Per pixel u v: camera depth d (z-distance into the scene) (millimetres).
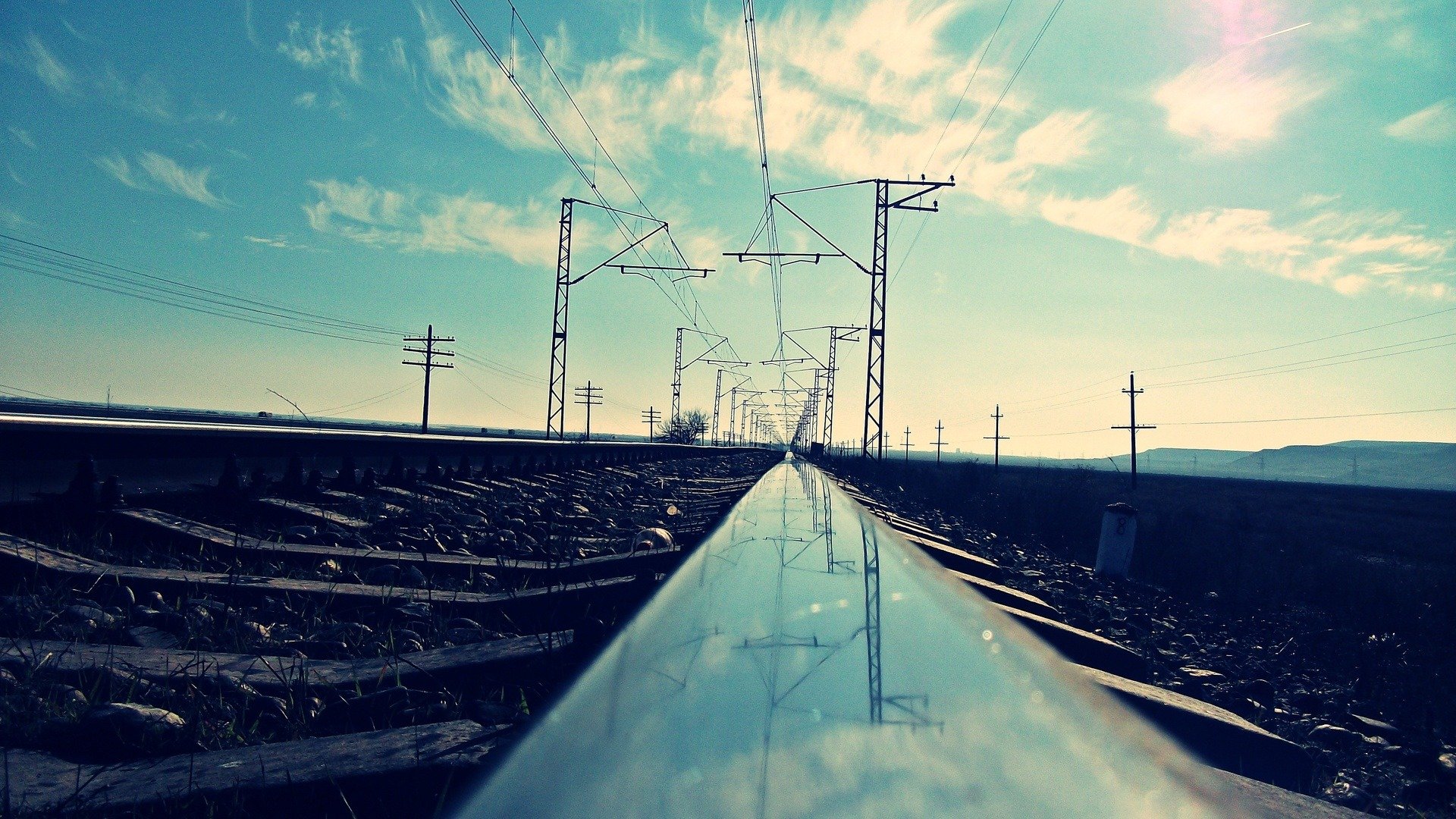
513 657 3523
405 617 4750
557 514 10781
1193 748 3633
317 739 2482
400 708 3068
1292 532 31516
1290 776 3684
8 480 6387
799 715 1218
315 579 5707
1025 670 1539
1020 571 12016
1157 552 17312
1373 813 3705
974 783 925
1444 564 24297
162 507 7625
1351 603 13664
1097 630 8250
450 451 16172
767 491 8812
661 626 1812
